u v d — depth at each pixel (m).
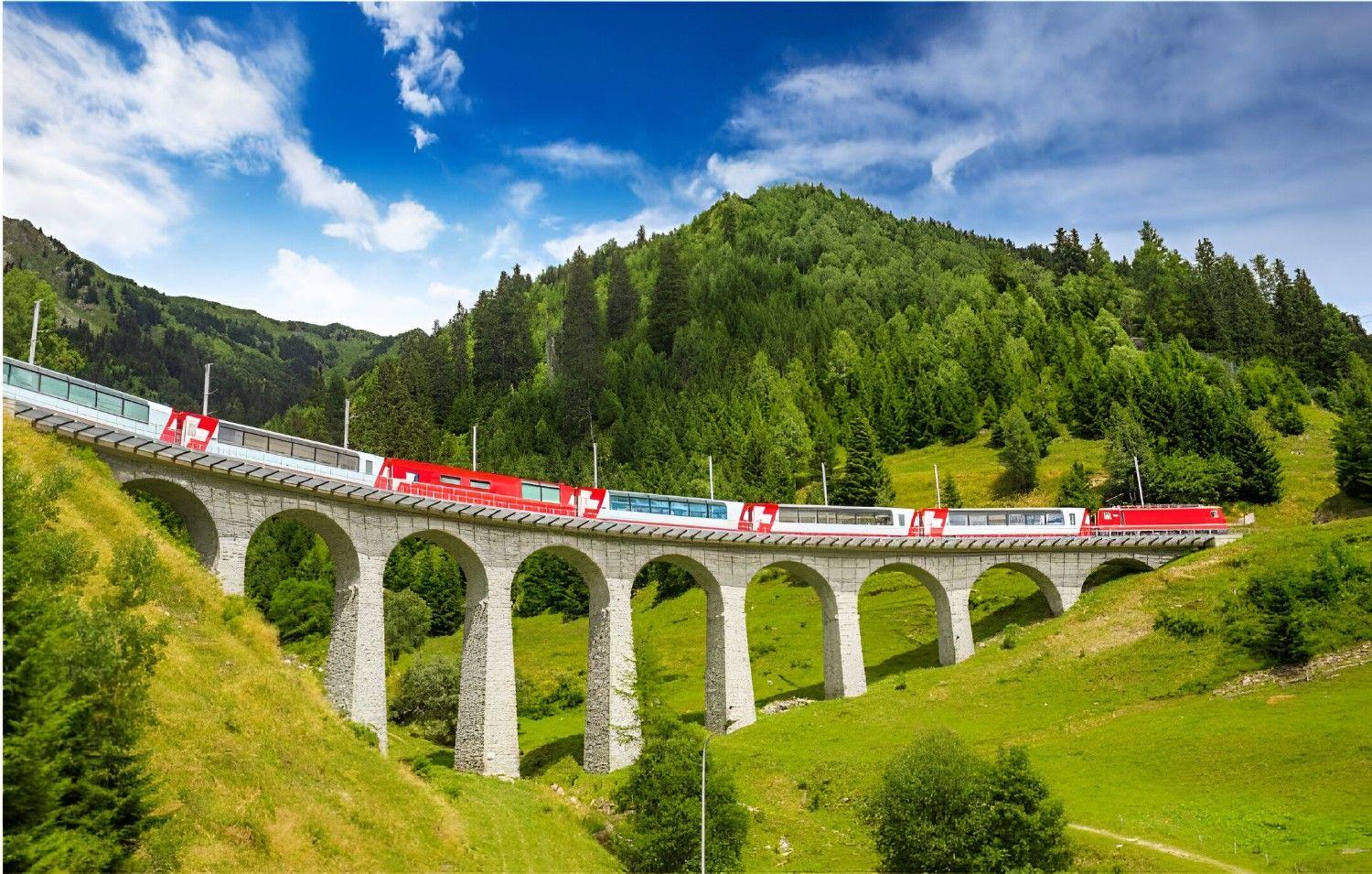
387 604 109.38
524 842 50.62
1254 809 52.41
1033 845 48.41
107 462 52.16
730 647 80.62
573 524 72.81
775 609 120.94
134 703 31.08
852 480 139.88
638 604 136.38
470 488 69.00
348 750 46.75
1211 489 120.56
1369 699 62.28
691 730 60.88
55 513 36.41
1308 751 57.53
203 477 55.81
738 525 82.88
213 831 34.72
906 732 71.69
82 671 29.64
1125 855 48.34
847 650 86.12
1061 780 60.50
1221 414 134.25
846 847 55.50
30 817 27.33
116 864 29.88
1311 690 66.31
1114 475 125.19
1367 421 109.31
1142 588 89.19
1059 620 89.75
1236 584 83.88
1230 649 74.62
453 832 45.66
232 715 42.00
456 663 88.31
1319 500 118.06
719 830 53.00
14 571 30.08
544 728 90.19
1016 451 140.50
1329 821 49.31
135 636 31.72
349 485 61.56
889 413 179.62
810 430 179.12
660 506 79.12
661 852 51.81
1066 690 76.19
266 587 127.38
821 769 65.81
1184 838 50.16
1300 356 191.38
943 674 84.69
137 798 30.89
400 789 46.28
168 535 53.44
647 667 72.44
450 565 132.12
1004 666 82.88
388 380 166.00
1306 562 82.56
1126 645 80.56
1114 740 65.38
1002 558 93.75
